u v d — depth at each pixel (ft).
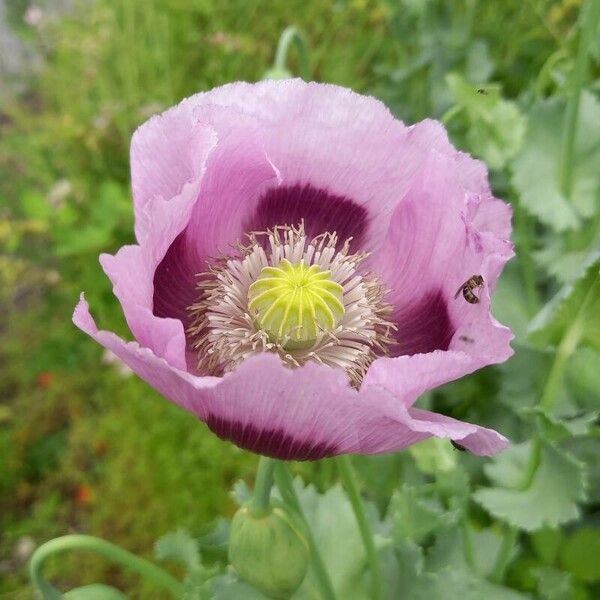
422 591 0.51
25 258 1.45
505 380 0.67
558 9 1.00
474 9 1.05
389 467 0.75
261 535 0.41
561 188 0.65
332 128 0.44
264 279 0.46
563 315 0.49
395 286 0.47
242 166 0.44
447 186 0.40
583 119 0.65
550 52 1.03
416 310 0.46
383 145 0.44
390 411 0.31
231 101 0.42
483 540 0.63
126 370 1.10
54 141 1.39
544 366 0.64
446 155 0.41
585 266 0.47
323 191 0.46
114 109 1.32
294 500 0.45
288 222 0.48
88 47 1.41
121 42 1.39
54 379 1.28
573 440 0.64
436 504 0.56
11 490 1.24
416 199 0.44
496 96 0.63
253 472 1.00
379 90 1.17
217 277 0.47
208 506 1.01
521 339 0.66
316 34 1.41
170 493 1.03
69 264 1.37
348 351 0.47
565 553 0.58
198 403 0.34
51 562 1.11
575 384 0.59
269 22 1.39
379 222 0.47
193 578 0.51
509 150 0.64
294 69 1.38
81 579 1.09
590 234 0.67
